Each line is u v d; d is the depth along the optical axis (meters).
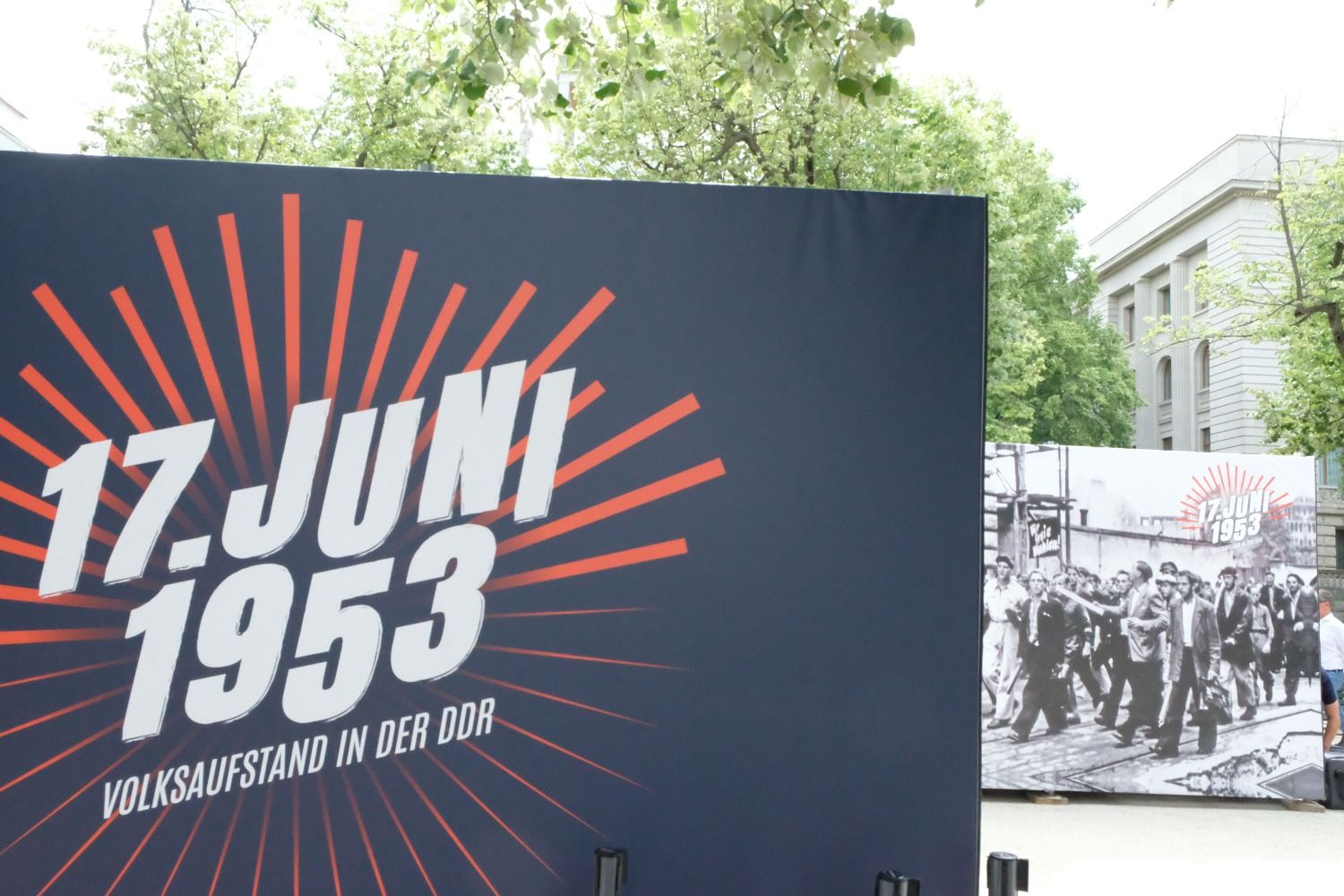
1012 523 9.37
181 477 3.31
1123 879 6.67
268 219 3.40
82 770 3.22
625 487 3.42
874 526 3.47
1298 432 23.55
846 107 5.30
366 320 3.40
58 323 3.33
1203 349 38.66
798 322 3.51
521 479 3.40
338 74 21.75
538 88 5.97
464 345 3.42
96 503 3.29
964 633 3.45
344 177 3.43
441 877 3.28
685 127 19.06
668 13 5.88
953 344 3.54
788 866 3.35
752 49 5.38
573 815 3.32
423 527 3.37
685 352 3.47
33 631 3.25
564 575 3.39
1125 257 43.62
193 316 3.36
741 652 3.40
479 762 3.31
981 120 23.45
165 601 3.28
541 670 3.35
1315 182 23.36
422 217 3.44
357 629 3.32
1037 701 9.26
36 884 3.18
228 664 3.28
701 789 3.36
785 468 3.46
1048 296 31.75
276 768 3.26
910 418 3.51
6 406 3.29
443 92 6.09
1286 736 9.20
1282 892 6.44
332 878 3.25
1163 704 9.26
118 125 20.56
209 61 20.81
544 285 3.45
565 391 3.44
